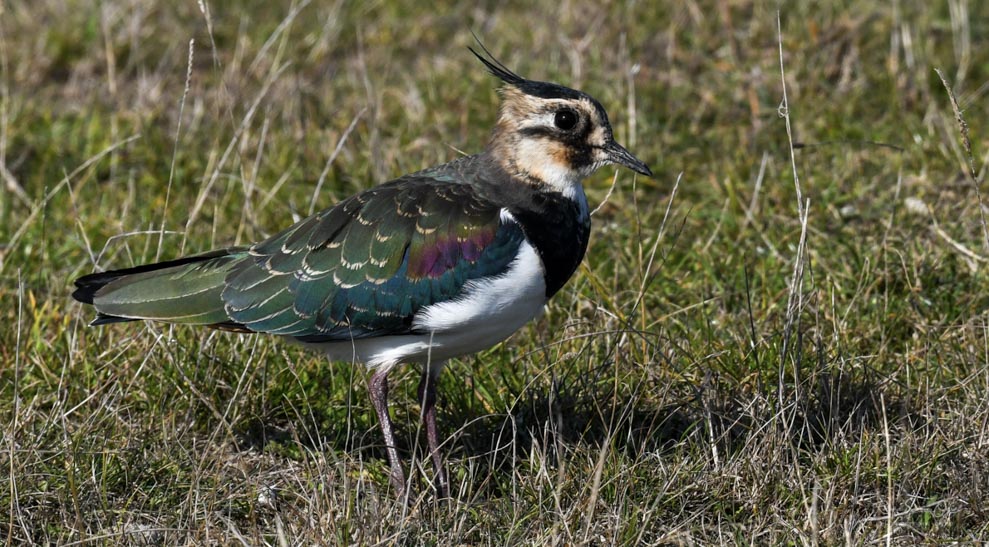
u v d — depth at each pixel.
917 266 13.46
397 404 11.95
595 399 11.49
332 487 10.14
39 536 10.21
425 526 10.07
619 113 16.91
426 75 18.56
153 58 19.50
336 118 17.45
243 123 14.41
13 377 12.06
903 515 9.98
